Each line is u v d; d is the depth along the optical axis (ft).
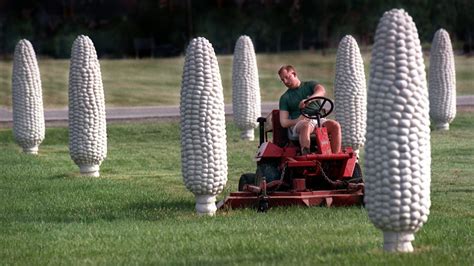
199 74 111.24
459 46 458.09
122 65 440.45
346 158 117.70
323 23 479.82
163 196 131.13
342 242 87.81
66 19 476.13
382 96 77.92
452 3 456.45
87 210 119.24
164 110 303.89
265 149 119.55
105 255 87.15
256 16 483.92
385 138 77.82
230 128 245.86
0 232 102.47
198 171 111.34
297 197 115.24
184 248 88.48
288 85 122.31
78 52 161.07
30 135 206.18
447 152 186.80
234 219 107.04
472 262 76.54
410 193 77.97
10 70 416.05
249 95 225.97
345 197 115.44
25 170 170.50
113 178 157.99
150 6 481.46
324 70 419.95
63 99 348.59
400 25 78.07
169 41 481.46
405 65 77.77
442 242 86.74
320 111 120.37
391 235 80.38
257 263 78.89
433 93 231.71
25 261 86.02
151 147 220.23
